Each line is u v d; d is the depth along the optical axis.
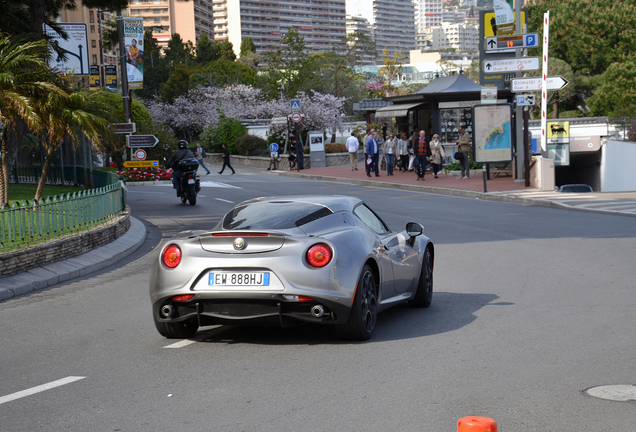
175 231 16.19
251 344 6.21
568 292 8.25
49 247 10.76
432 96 30.92
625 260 10.42
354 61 78.44
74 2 25.11
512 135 26.12
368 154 31.38
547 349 5.73
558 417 4.11
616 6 67.31
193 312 5.99
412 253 7.39
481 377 4.98
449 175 29.89
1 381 5.27
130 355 5.94
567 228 14.50
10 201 17.50
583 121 51.62
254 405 4.47
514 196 21.11
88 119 14.73
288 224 6.16
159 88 101.19
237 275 5.81
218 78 83.62
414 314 7.40
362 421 4.12
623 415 4.11
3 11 22.14
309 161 43.59
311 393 4.70
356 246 6.12
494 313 7.26
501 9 24.11
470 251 11.95
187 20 189.62
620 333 6.20
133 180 33.19
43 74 14.69
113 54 146.75
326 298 5.71
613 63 60.31
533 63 22.86
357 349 5.91
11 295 9.14
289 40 69.50
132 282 10.07
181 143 21.92
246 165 51.78
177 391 4.84
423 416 4.19
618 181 39.59
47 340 6.65
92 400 4.69
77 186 23.56
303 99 54.09
